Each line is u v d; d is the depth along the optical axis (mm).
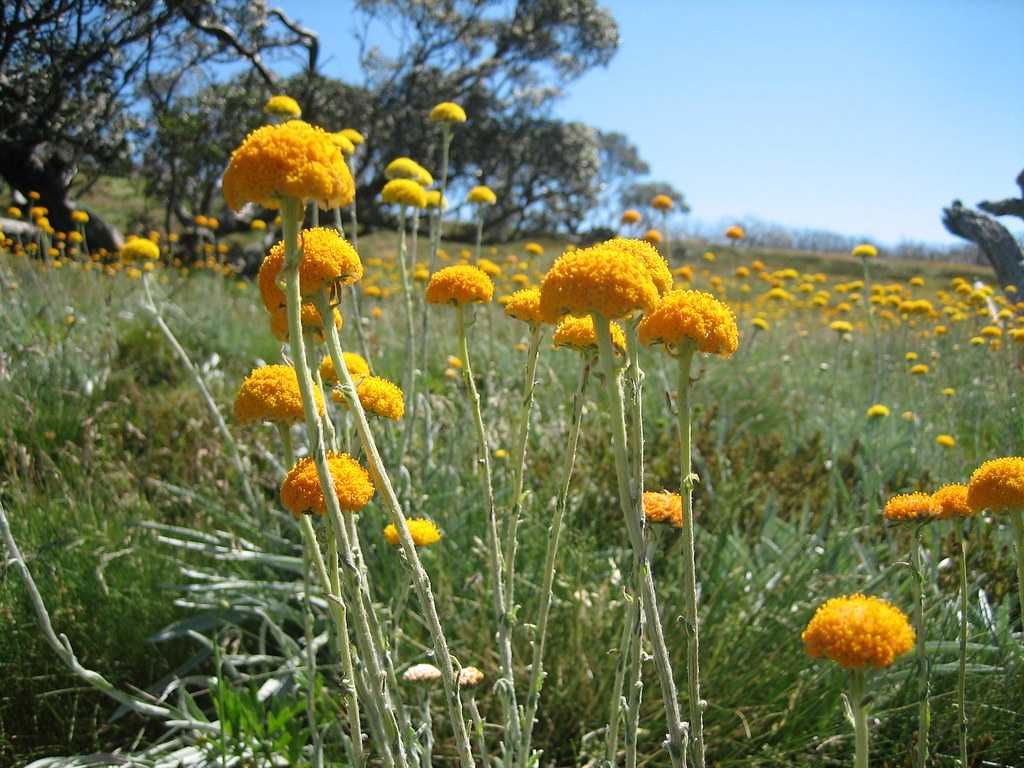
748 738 2660
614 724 1896
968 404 5992
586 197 31766
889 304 8461
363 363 2393
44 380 5406
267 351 7422
